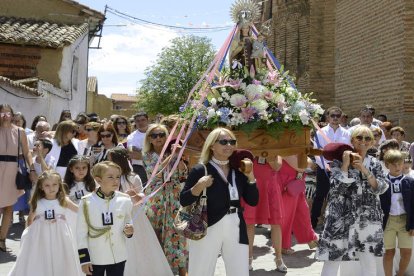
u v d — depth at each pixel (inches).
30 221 252.8
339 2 782.5
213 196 207.0
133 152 365.4
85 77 1015.6
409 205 264.4
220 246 210.7
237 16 293.9
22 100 652.7
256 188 211.8
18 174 355.3
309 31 936.9
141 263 266.5
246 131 258.5
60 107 820.6
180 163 284.7
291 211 342.3
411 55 587.8
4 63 818.2
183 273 279.3
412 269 287.3
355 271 259.9
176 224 220.1
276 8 1070.4
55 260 248.1
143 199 258.4
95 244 220.8
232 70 287.0
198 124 271.3
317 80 871.7
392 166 271.3
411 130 583.5
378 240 237.9
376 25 661.3
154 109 1795.0
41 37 827.4
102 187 224.7
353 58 734.5
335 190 242.1
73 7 963.3
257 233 416.5
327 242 240.7
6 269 309.7
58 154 366.3
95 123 370.9
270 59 303.3
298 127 268.1
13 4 954.7
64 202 254.8
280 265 305.4
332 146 248.4
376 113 659.4
